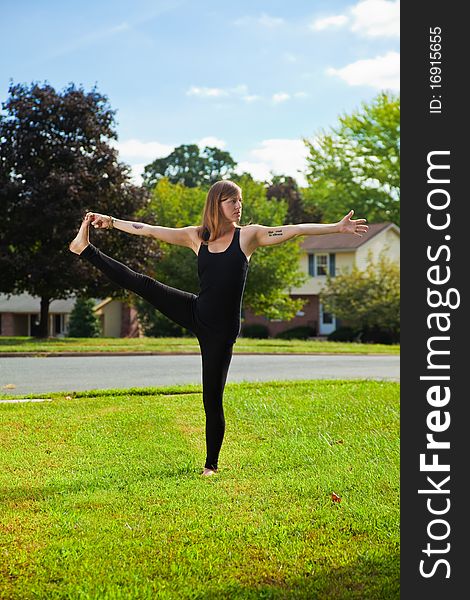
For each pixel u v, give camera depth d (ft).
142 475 19.86
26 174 80.94
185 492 18.22
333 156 166.30
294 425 26.27
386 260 118.52
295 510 16.96
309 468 20.75
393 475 19.72
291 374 46.98
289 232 17.88
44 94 84.12
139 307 126.93
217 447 19.49
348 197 163.63
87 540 14.84
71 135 85.66
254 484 19.04
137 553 14.24
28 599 12.28
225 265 17.95
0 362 52.80
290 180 208.44
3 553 14.11
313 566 13.79
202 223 18.40
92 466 20.70
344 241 127.65
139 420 26.43
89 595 12.35
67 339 80.94
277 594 12.51
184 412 28.25
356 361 61.52
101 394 32.89
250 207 112.78
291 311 120.78
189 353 65.41
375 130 159.84
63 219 79.00
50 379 41.14
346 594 12.63
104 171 85.15
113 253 85.10
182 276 111.75
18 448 22.57
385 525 15.98
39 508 16.93
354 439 24.31
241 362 57.72
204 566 13.66
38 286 82.23
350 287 112.27
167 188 130.41
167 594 12.45
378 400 31.58
